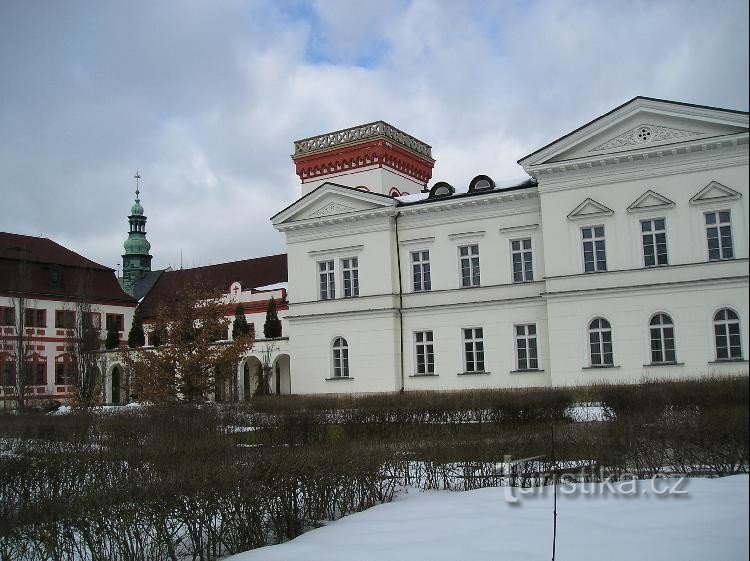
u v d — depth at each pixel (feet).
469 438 60.54
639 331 116.78
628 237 118.62
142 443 65.82
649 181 117.50
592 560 30.35
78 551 35.09
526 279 132.57
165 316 126.62
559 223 123.85
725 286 111.75
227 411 89.61
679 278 114.32
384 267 142.92
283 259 233.55
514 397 84.28
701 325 112.68
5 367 211.41
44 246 245.86
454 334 137.28
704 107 111.04
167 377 121.29
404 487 52.24
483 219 136.05
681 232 114.93
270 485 40.11
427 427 79.41
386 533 37.91
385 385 140.77
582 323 120.88
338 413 81.97
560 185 124.16
